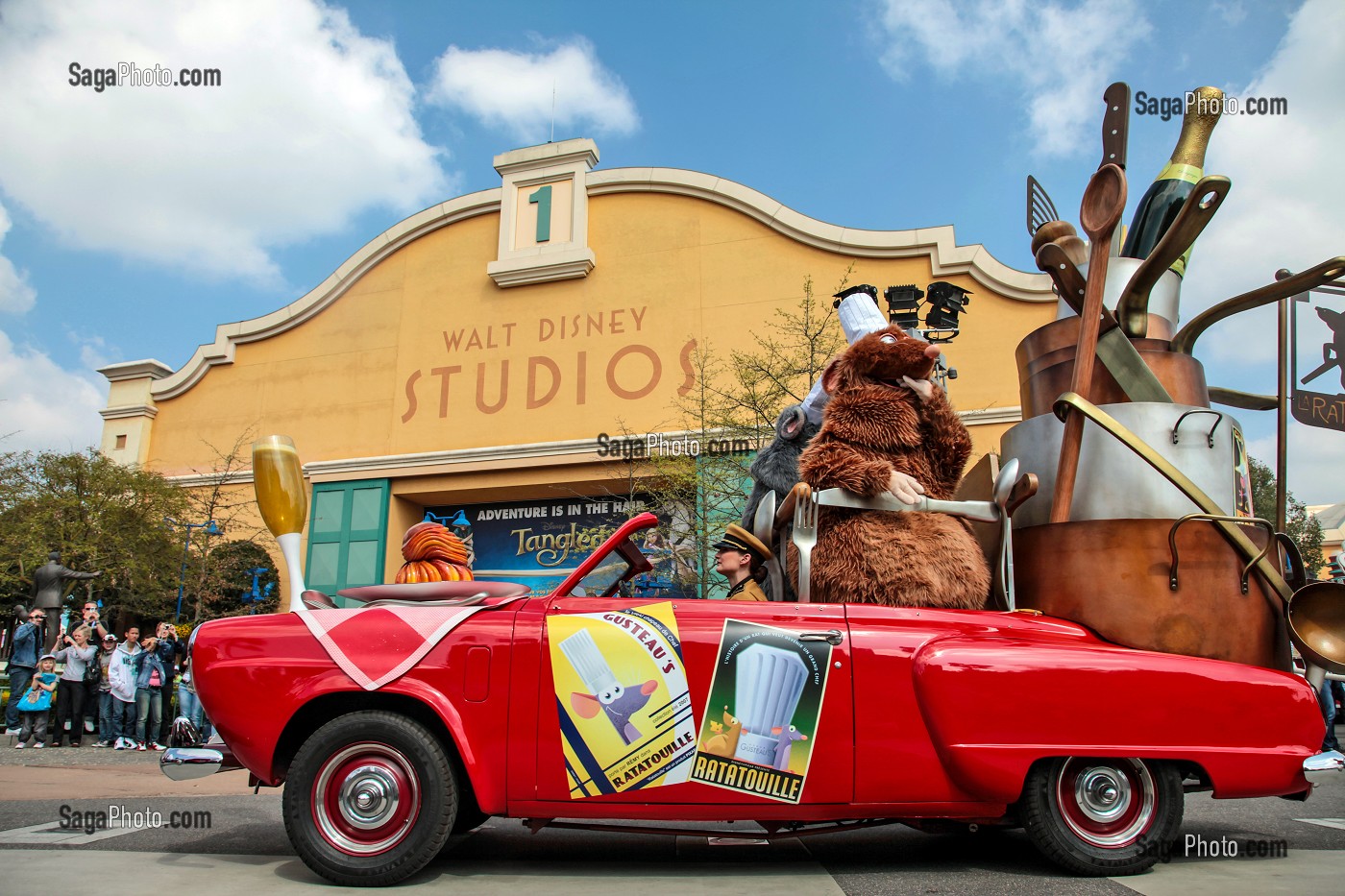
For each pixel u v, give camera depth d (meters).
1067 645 3.36
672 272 18.92
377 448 19.89
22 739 11.72
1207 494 3.62
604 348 18.97
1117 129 4.50
